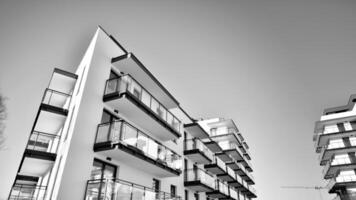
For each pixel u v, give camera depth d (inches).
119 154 378.6
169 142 637.9
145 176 471.2
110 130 387.2
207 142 943.0
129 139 395.2
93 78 409.1
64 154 333.4
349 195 986.7
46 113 442.9
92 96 393.4
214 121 1334.9
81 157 333.7
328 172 1138.7
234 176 1010.7
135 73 518.6
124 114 463.5
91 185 326.6
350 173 1037.8
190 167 729.6
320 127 1240.8
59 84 523.8
